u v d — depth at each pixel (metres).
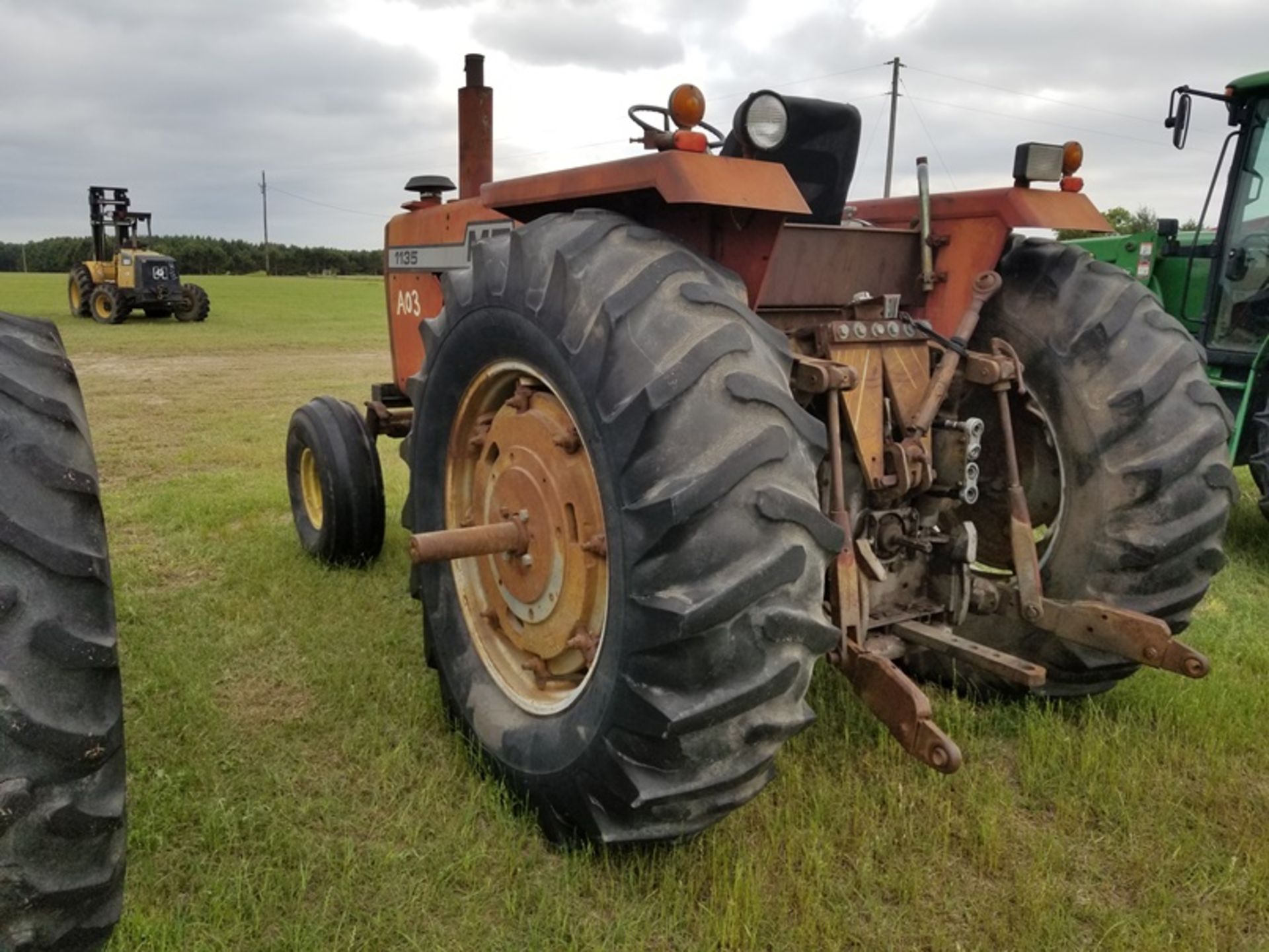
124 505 5.74
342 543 4.43
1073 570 3.01
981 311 3.14
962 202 3.09
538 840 2.51
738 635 2.04
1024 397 3.09
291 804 2.58
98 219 23.42
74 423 1.72
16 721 1.47
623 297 2.14
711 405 2.06
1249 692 3.28
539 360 2.36
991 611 2.99
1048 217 2.93
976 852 2.44
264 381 12.92
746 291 2.37
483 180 4.44
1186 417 2.89
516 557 2.62
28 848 1.50
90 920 1.62
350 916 2.18
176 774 2.64
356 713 3.11
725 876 2.28
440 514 2.95
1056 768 2.82
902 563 2.96
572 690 2.59
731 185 2.18
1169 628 2.79
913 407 2.82
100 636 1.58
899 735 2.41
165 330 21.56
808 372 2.52
